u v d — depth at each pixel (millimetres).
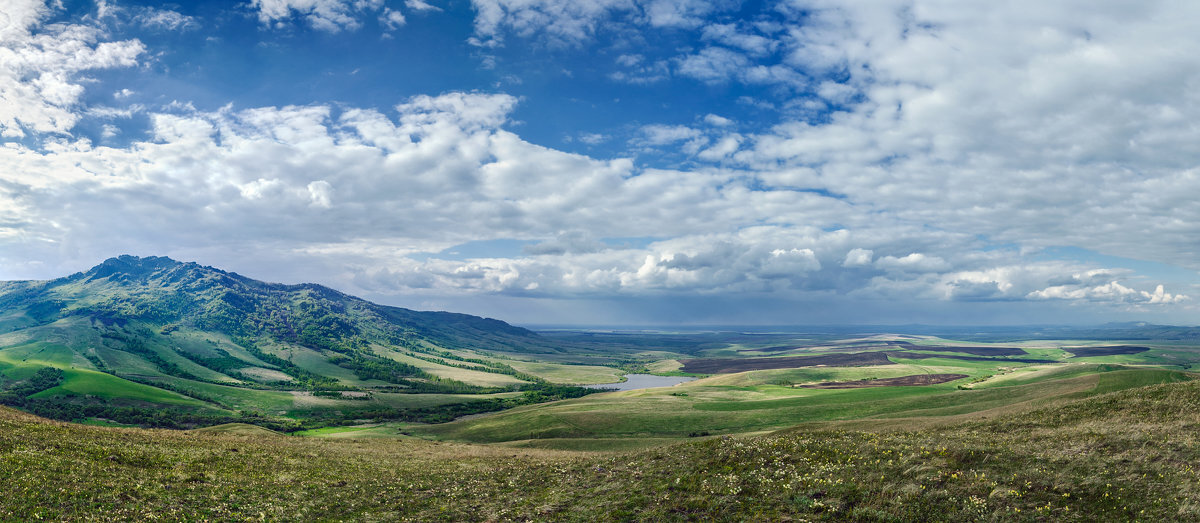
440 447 77750
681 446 46906
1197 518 24875
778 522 29578
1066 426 45531
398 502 39594
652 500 34844
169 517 31797
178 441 56062
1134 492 27844
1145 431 35781
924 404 111312
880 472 33594
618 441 96312
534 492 41094
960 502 29125
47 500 30797
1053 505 27891
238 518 33281
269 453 55250
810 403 132250
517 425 135500
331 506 37844
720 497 33469
